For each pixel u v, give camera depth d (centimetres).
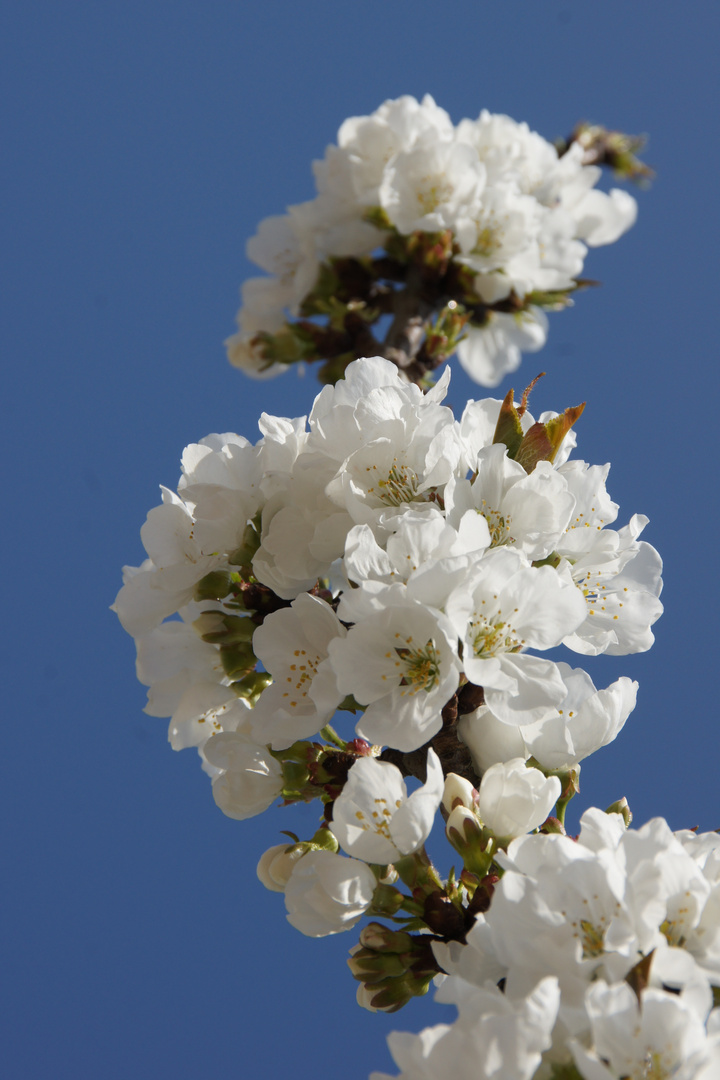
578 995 115
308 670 122
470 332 177
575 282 156
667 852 117
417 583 118
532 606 120
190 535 125
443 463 121
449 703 121
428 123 163
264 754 123
